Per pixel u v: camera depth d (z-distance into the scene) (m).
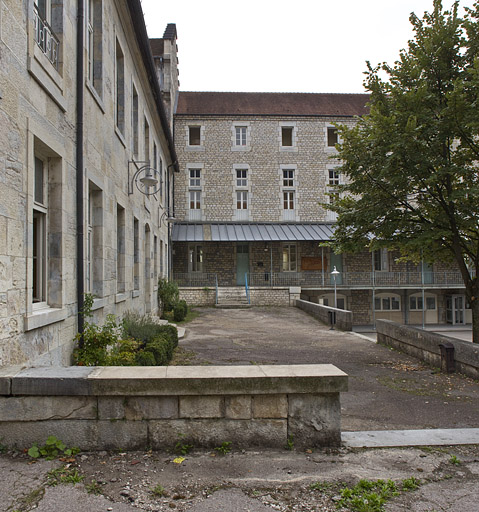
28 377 3.88
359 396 6.94
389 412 6.06
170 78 27.59
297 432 4.21
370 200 11.15
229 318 19.86
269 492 3.38
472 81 9.28
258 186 31.25
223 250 29.78
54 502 3.09
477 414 5.98
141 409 4.02
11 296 4.39
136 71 12.15
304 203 31.41
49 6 6.00
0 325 4.17
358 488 3.46
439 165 10.38
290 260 30.30
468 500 3.33
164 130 18.20
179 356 10.12
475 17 10.56
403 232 11.22
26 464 3.65
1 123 4.23
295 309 23.86
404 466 3.94
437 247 11.55
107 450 3.96
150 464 3.75
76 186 6.54
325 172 31.62
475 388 7.48
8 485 3.30
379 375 8.52
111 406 3.99
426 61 10.48
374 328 28.81
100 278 7.88
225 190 31.00
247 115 31.45
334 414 4.27
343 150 11.41
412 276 29.33
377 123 10.40
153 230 16.25
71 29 6.41
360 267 30.48
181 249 29.36
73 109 6.47
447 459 4.13
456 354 8.71
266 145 31.48
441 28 10.41
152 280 15.77
